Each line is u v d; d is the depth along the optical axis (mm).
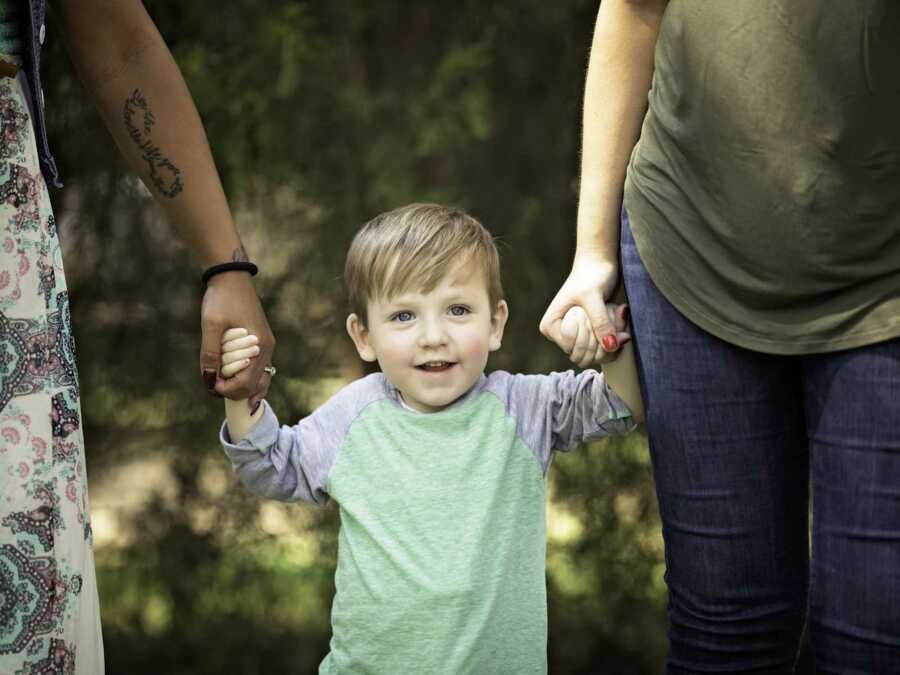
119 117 3301
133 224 6234
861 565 2875
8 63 2705
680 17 3002
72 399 2828
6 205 2703
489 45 6234
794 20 2820
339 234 6238
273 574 6426
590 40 6234
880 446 2848
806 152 2848
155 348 6262
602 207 3309
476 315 3293
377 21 6219
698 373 3102
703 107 2967
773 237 2912
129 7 3258
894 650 2855
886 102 2773
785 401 3094
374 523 3227
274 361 6277
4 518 2674
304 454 3328
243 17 6105
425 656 3146
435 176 6320
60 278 2834
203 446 6309
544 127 6285
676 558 3211
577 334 3232
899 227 2826
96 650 2891
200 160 3344
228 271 3336
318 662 6176
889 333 2826
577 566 6379
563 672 6191
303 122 6164
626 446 6324
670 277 3102
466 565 3156
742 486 3098
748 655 3162
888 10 2732
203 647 6281
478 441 3250
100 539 6500
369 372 6340
